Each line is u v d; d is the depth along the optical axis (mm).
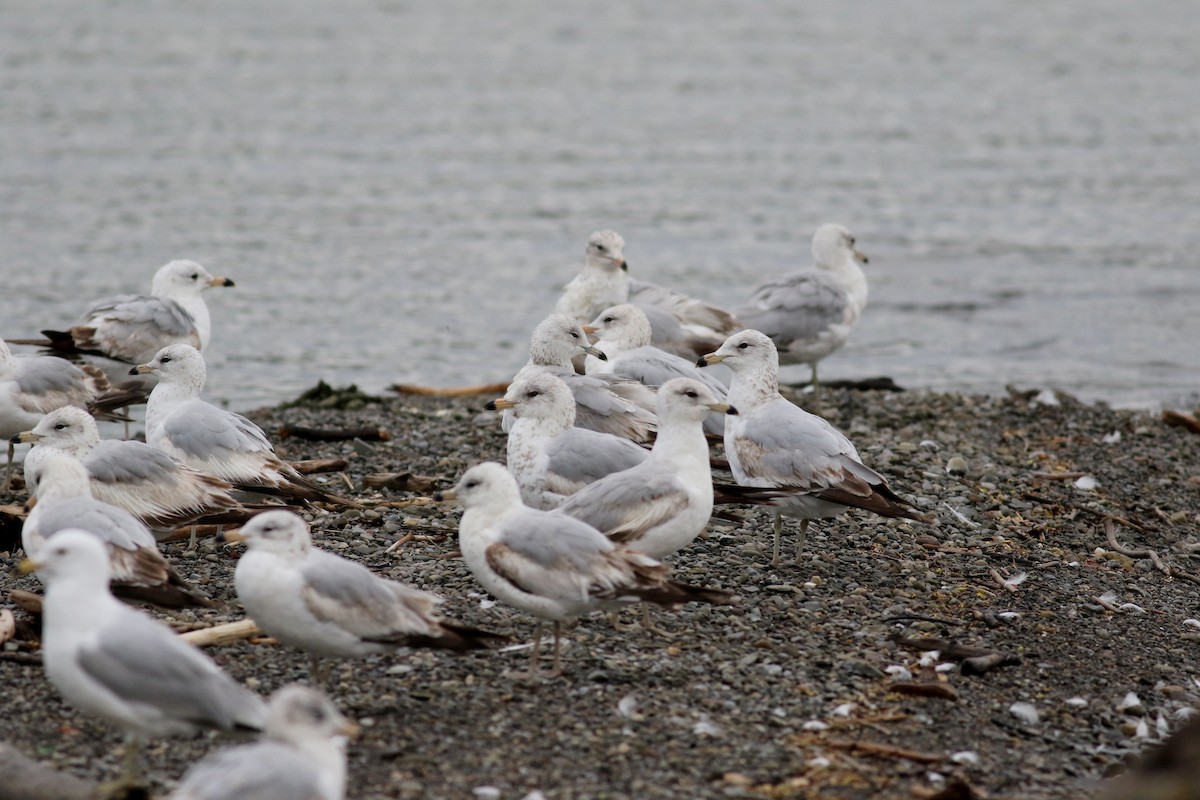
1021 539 14648
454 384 23000
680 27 60812
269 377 22953
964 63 54375
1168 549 14766
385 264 29891
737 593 12781
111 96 43750
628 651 11391
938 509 15289
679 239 32188
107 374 18344
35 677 10609
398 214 33656
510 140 41438
